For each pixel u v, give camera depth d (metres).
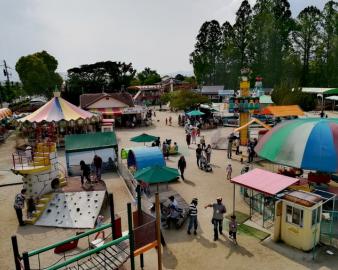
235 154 26.50
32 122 28.17
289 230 11.67
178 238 12.53
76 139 22.39
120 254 9.55
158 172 14.69
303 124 15.71
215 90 75.56
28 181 16.30
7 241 12.92
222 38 80.75
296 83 52.34
